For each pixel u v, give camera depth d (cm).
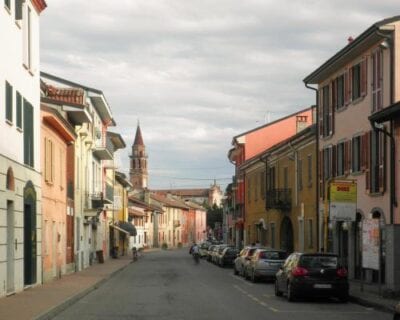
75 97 4075
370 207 2820
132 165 16288
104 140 5712
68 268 3694
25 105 2473
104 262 5562
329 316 1784
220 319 1709
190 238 15450
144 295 2506
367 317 1759
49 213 3038
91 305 2117
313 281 2175
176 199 15262
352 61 3070
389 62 2630
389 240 2159
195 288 2881
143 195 11838
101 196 4741
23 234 2423
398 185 2502
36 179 2659
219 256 5256
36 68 2689
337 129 3297
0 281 2089
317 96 3647
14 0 2281
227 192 7775
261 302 2203
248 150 6253
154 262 6275
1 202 2078
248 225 5859
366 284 2730
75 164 3934
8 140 2191
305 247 3912
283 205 4325
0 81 2070
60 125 3119
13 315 1673
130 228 7419
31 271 2597
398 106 2297
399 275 2125
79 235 4150
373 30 2636
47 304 1955
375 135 2798
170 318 1734
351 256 3036
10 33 2222
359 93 3009
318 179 3619
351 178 3066
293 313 1861
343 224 3178
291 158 4247
